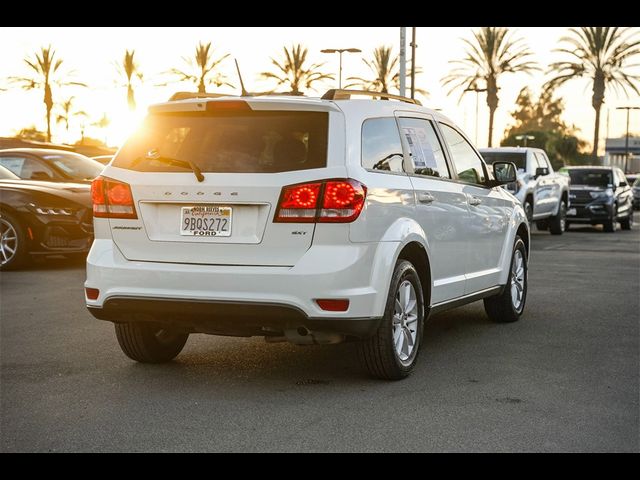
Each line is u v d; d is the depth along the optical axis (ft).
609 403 17.62
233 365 20.89
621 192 84.38
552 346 23.65
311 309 17.42
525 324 27.25
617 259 50.31
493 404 17.47
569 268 44.80
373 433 15.49
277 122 18.30
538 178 69.21
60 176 43.09
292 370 20.42
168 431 15.57
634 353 22.75
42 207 39.27
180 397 17.89
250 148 18.12
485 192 25.16
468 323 27.40
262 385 18.95
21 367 20.53
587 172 84.89
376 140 19.21
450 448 14.69
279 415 16.60
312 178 17.57
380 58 177.47
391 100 20.98
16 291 33.04
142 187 18.42
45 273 38.78
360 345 18.92
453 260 22.56
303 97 18.75
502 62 184.14
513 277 27.73
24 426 15.84
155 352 20.76
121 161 18.97
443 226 21.71
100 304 18.81
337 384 19.07
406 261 19.61
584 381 19.53
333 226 17.48
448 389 18.70
